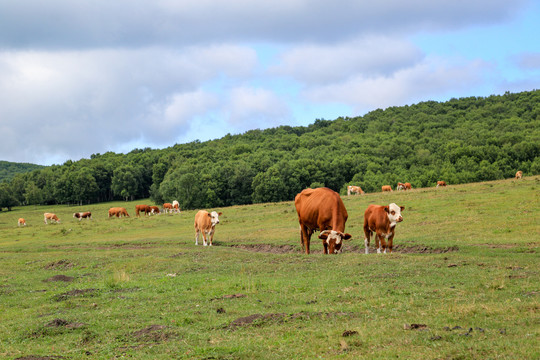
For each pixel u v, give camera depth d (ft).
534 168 297.53
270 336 28.63
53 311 41.19
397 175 329.11
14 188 452.35
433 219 100.68
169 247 96.99
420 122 579.89
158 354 26.48
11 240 138.82
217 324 32.45
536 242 69.26
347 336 27.04
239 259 67.26
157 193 366.63
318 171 334.65
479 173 299.17
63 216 306.96
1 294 52.31
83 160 533.14
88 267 71.15
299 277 49.70
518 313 28.71
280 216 140.36
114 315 36.88
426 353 22.85
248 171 330.13
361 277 46.52
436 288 39.06
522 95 608.60
